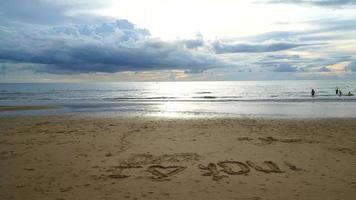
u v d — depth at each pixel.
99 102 31.23
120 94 53.25
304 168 6.35
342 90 60.94
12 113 19.55
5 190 5.18
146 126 12.43
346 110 20.89
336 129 11.60
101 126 12.49
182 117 16.81
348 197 4.84
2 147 8.34
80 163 6.75
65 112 20.31
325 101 30.02
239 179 5.69
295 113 19.09
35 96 45.06
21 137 9.89
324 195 4.92
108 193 5.03
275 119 15.31
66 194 4.98
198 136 9.88
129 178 5.76
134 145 8.48
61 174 6.00
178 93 56.56
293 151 7.75
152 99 36.59
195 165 6.55
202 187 5.28
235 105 26.08
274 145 8.45
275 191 5.09
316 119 15.31
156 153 7.54
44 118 16.23
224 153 7.52
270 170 6.22
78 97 42.62
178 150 7.85
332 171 6.16
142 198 4.80
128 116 17.47
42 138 9.68
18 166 6.55
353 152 7.70
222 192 5.05
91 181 5.60
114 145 8.52
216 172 6.09
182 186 5.34
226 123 13.47
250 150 7.83
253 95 44.94
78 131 11.09
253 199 4.75
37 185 5.41
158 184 5.44
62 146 8.44
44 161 6.93
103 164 6.66
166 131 10.98
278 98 35.69
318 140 9.23
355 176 5.85
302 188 5.23
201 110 21.52
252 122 13.91
